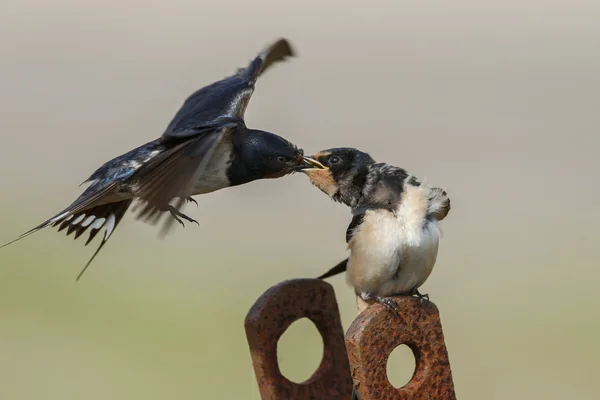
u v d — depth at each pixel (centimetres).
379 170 1045
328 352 899
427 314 829
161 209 828
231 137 1034
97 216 1045
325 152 1064
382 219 1006
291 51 1170
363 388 806
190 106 1041
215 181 1042
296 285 888
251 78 1102
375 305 821
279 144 1050
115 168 1019
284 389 879
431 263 1016
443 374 833
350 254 1031
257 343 877
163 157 873
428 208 1009
